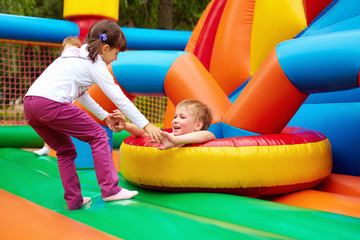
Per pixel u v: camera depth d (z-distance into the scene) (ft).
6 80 34.22
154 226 6.78
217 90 11.92
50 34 18.16
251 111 10.61
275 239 6.14
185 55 12.03
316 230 6.76
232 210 7.93
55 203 9.11
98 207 8.29
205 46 15.28
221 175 9.02
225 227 6.66
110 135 13.80
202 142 9.29
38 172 12.15
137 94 12.98
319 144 10.31
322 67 9.20
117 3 19.31
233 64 14.60
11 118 26.35
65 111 8.12
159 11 36.04
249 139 9.41
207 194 9.04
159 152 9.34
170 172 9.20
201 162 9.03
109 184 8.63
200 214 8.07
